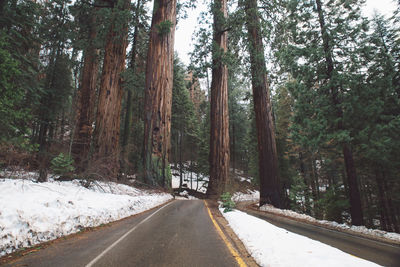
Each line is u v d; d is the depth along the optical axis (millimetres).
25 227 4105
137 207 9695
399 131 9422
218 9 21328
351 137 10367
